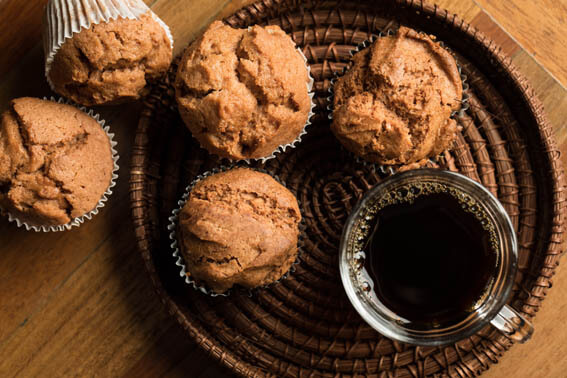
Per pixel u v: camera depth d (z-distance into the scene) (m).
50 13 0.46
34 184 0.46
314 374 0.48
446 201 0.45
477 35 0.48
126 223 0.50
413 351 0.48
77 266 0.50
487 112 0.49
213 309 0.48
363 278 0.46
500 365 0.50
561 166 0.48
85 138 0.47
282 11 0.49
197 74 0.46
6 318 0.50
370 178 0.48
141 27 0.47
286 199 0.46
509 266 0.44
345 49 0.49
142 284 0.50
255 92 0.46
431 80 0.46
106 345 0.50
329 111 0.48
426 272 0.45
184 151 0.49
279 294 0.48
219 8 0.50
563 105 0.50
